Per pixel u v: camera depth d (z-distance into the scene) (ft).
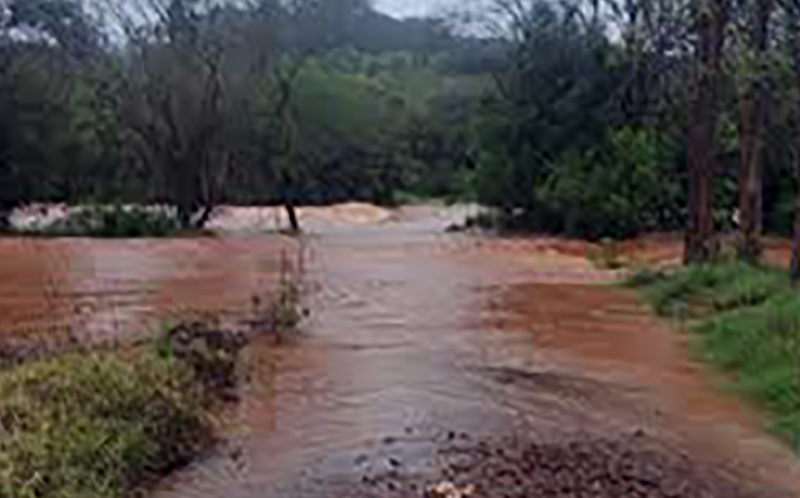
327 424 37.09
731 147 97.14
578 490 29.89
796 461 33.91
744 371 46.50
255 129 171.63
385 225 173.99
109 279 85.30
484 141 155.53
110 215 141.08
